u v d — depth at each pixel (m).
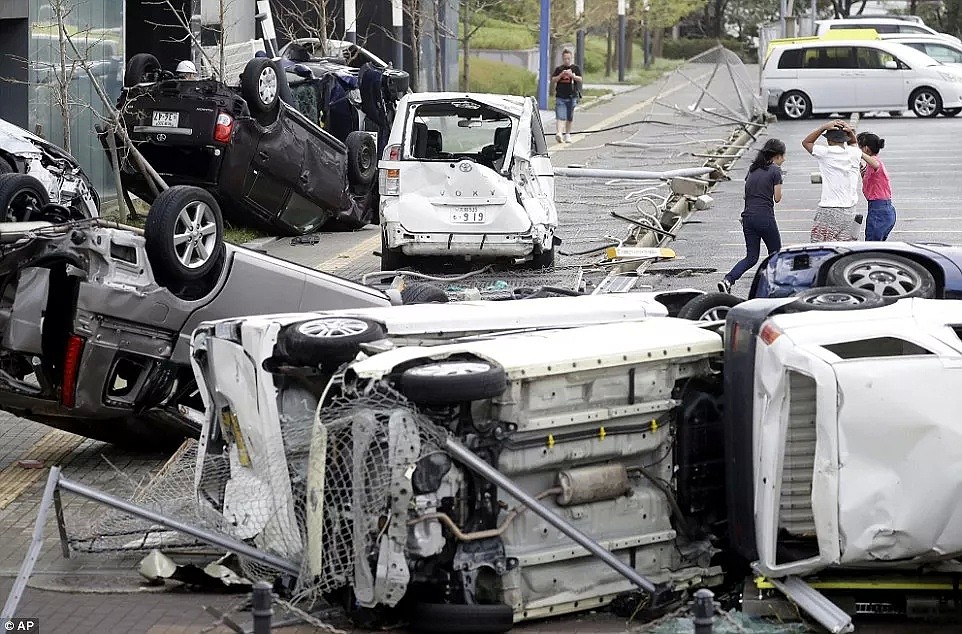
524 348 19.36
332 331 20.23
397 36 74.12
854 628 18.47
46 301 24.39
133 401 25.64
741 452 19.36
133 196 56.12
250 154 46.06
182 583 20.75
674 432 20.17
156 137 45.41
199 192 25.64
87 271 24.25
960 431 17.72
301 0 81.50
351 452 18.64
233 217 48.34
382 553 18.20
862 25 133.50
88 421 27.08
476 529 18.75
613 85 130.75
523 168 42.38
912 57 94.12
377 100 54.38
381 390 18.45
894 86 93.81
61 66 44.72
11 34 48.50
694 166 68.00
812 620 18.64
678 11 158.75
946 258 27.98
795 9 191.38
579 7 118.06
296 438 19.97
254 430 20.50
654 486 20.02
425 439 18.34
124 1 56.03
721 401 20.55
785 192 60.38
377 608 18.92
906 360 17.91
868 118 96.12
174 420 26.48
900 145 76.56
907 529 17.70
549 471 19.20
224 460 21.44
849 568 18.72
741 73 88.56
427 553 18.36
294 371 20.05
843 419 17.67
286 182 47.72
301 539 19.45
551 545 19.02
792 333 18.61
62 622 19.23
